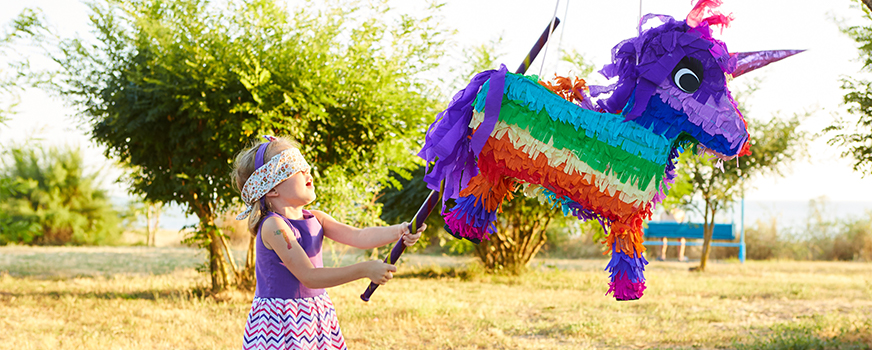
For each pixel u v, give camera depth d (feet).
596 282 31.07
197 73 20.68
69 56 21.47
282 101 20.71
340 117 22.61
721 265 45.01
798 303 23.97
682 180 30.89
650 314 20.75
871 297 25.62
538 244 36.04
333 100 21.40
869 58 17.63
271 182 7.02
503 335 17.20
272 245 6.89
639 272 6.45
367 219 24.99
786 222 58.70
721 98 6.11
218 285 23.88
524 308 22.16
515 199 33.37
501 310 21.48
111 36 21.72
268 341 6.88
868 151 18.07
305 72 21.33
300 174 7.22
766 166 38.99
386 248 34.22
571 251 56.95
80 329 17.22
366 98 22.17
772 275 35.86
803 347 15.17
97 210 65.51
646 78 6.11
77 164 65.26
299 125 21.65
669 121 6.16
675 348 15.66
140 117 21.49
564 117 6.13
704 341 16.31
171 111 21.86
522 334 17.57
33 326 17.22
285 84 20.93
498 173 6.37
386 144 23.27
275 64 21.11
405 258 39.09
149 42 21.35
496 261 35.22
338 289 26.13
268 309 6.93
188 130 21.45
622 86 6.38
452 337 16.80
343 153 23.49
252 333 6.98
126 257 46.03
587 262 48.67
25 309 20.24
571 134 6.16
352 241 7.78
